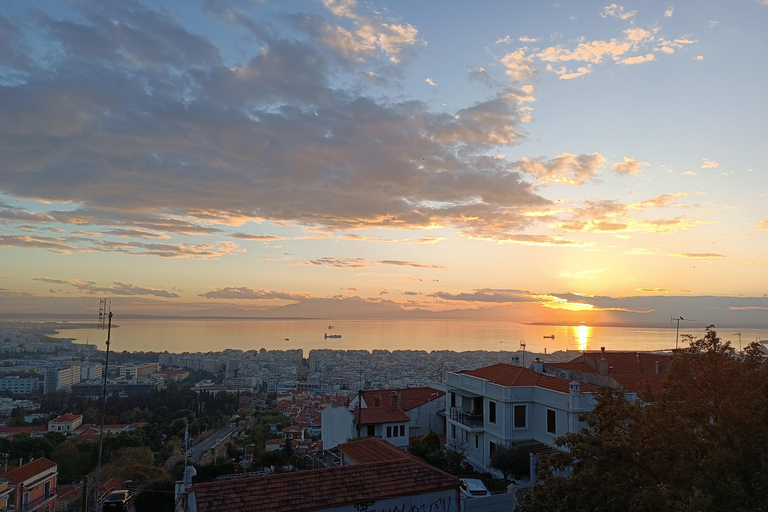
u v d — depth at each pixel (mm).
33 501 49219
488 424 36531
